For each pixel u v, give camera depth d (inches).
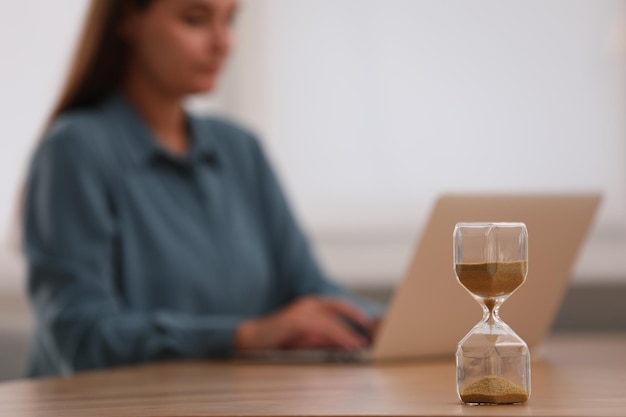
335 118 156.1
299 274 115.4
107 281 96.7
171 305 102.1
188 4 103.6
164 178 105.7
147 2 103.8
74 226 96.5
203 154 110.3
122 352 89.4
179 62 104.2
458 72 153.3
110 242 98.7
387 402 48.4
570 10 151.4
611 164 150.3
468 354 47.4
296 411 45.0
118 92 107.0
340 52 156.1
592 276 143.7
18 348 118.7
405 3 154.3
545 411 43.6
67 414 48.3
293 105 157.1
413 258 69.4
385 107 154.8
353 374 66.2
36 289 96.3
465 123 153.2
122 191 101.5
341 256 152.7
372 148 154.9
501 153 152.5
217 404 49.8
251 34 157.9
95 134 101.1
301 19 157.1
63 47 160.2
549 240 72.6
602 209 149.5
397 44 154.6
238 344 87.1
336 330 84.1
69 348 91.6
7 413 49.6
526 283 73.0
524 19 152.3
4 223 159.6
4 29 160.7
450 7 153.4
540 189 151.4
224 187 111.4
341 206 154.9
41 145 100.9
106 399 55.4
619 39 149.6
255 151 118.0
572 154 151.3
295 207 155.7
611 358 76.3
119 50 106.6
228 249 107.6
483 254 48.5
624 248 146.7
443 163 153.3
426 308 72.2
